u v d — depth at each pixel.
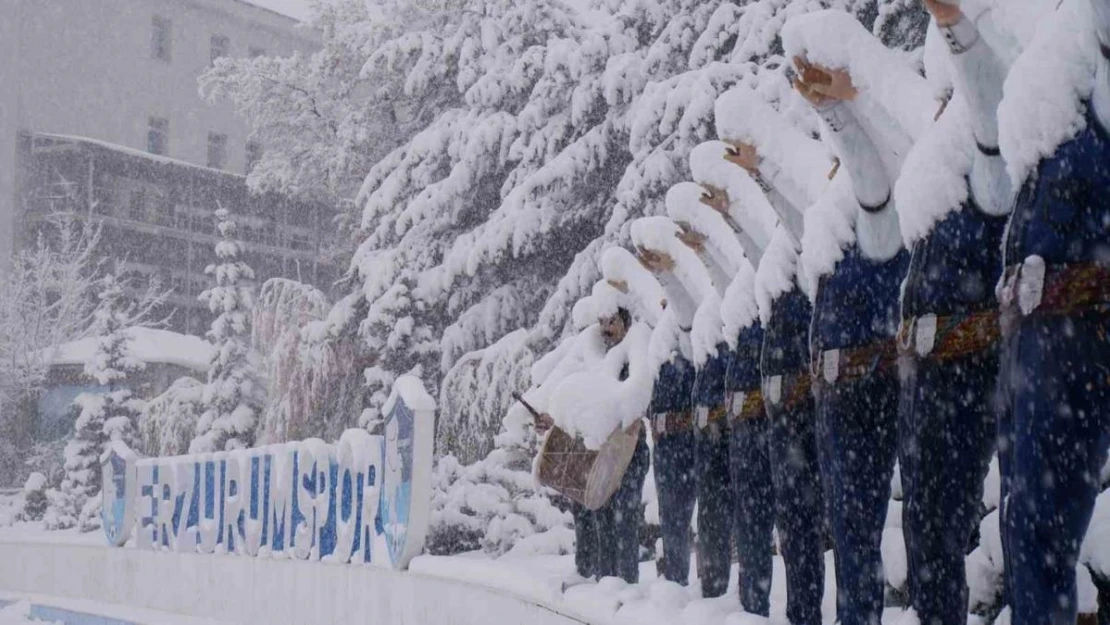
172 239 46.94
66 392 36.75
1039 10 3.71
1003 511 3.60
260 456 13.92
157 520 16.41
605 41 18.75
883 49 4.50
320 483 12.62
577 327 8.59
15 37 46.28
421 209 20.47
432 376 19.88
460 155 20.67
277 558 13.24
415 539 10.58
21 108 46.34
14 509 26.67
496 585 8.56
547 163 18.84
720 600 5.84
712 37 16.20
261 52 53.47
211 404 23.61
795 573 5.27
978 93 3.82
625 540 7.66
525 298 19.98
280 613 13.05
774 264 5.32
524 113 19.64
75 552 18.22
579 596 7.02
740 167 5.49
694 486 7.05
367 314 20.73
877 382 4.66
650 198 16.33
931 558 4.10
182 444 24.73
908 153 4.39
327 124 29.78
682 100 15.46
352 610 11.50
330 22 29.31
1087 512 3.41
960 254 4.04
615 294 7.81
